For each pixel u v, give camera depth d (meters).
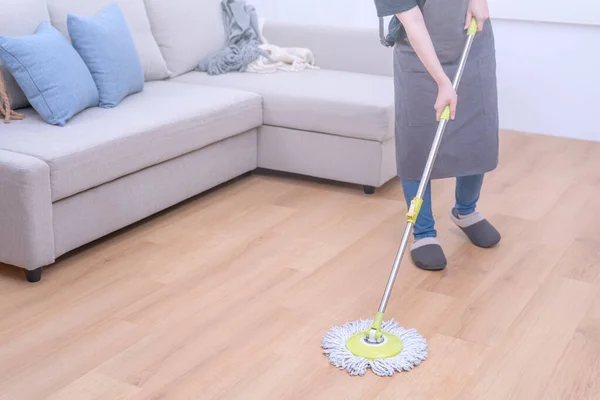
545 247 2.90
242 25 3.98
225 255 2.78
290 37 4.05
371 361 2.08
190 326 2.30
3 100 2.89
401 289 2.55
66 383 2.02
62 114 2.86
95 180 2.68
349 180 3.43
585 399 1.97
